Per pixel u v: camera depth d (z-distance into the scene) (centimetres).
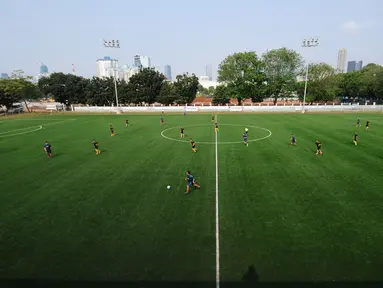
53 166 2214
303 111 6275
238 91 7338
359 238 1105
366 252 1016
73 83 7994
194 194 1588
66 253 1054
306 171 1948
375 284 862
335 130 3697
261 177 1844
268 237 1127
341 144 2806
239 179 1819
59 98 8044
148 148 2805
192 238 1135
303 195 1533
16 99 7069
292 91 7419
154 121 5094
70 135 3684
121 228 1230
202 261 986
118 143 3091
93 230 1217
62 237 1166
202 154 2506
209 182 1777
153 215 1345
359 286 853
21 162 2348
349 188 1619
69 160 2389
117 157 2462
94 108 7481
